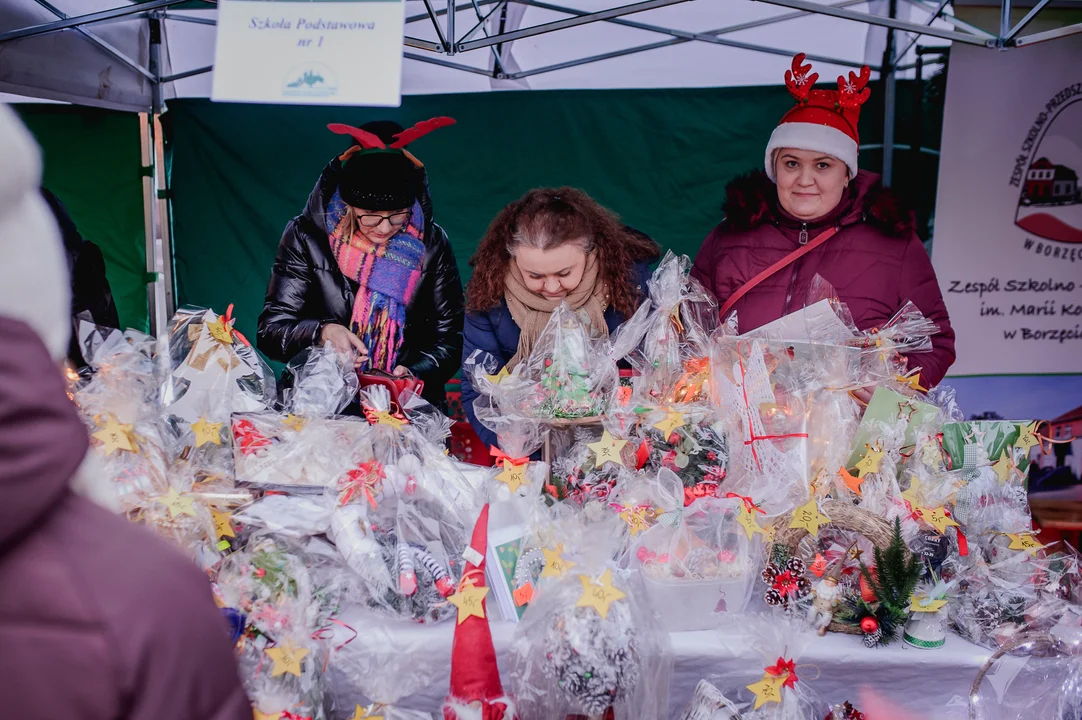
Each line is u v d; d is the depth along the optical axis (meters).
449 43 2.95
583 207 2.65
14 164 0.66
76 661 0.61
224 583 1.50
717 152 3.64
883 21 2.74
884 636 1.62
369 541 1.64
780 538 1.71
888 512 1.77
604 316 2.67
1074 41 3.37
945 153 3.48
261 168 3.73
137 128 3.70
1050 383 3.63
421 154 3.71
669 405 1.99
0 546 0.61
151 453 1.70
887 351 2.21
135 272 3.79
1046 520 3.56
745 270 3.44
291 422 1.86
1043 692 1.57
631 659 1.39
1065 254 3.54
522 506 1.76
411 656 1.57
